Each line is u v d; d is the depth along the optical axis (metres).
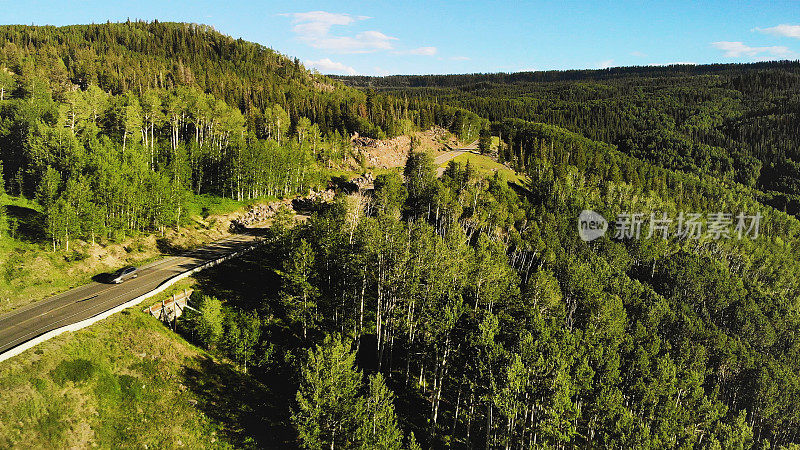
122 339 46.59
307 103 198.25
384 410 42.16
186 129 130.88
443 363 56.06
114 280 60.41
